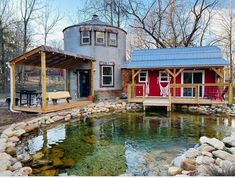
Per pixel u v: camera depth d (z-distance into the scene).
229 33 28.75
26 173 5.68
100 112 15.57
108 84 20.09
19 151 7.68
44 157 7.16
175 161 6.25
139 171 6.05
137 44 33.81
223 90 16.59
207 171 4.88
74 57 15.74
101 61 19.66
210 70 17.89
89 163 6.67
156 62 18.53
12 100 13.71
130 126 11.55
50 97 13.72
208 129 10.62
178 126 11.41
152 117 13.86
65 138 9.38
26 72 40.91
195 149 6.98
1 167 5.69
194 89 18.31
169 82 19.05
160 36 29.25
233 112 14.34
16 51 35.06
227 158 6.02
